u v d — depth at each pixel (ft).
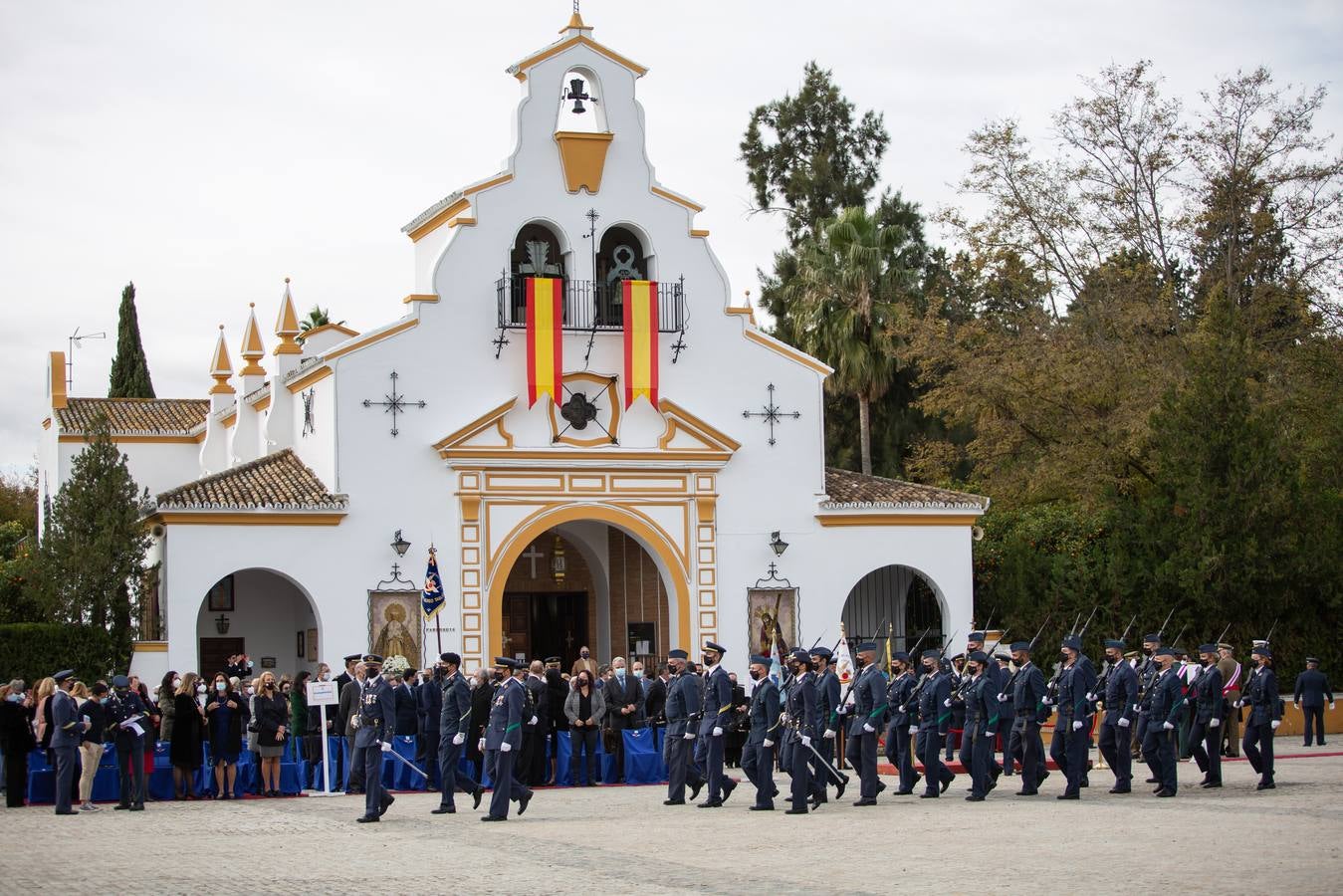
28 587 128.16
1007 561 149.59
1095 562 146.51
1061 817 75.56
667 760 88.74
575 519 133.08
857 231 196.85
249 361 165.37
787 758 82.58
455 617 129.49
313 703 97.04
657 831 74.54
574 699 102.63
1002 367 166.30
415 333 130.11
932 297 198.18
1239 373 141.38
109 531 125.49
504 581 130.93
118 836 75.66
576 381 134.21
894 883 55.72
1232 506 137.69
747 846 67.82
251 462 136.05
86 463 128.67
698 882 57.36
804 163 227.20
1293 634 140.77
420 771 98.63
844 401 217.56
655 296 134.31
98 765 93.45
